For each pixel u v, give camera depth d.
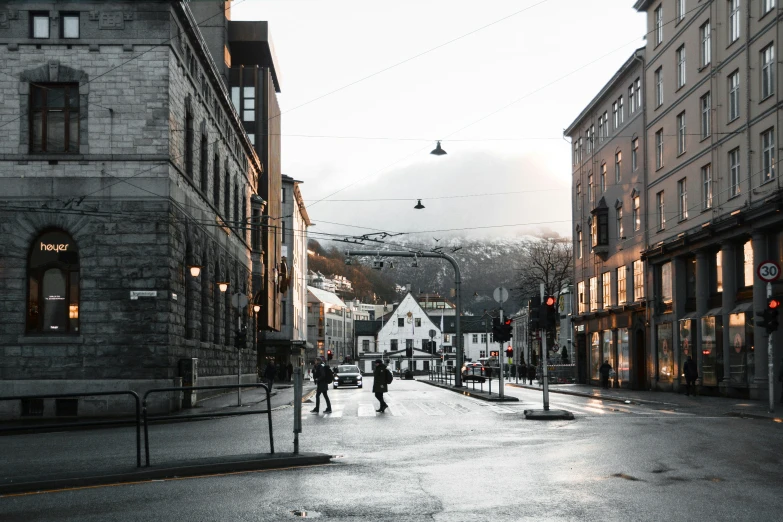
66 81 28.58
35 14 28.72
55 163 28.27
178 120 30.36
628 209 48.03
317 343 151.62
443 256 48.44
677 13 40.53
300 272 101.38
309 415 26.03
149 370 27.83
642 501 9.79
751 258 32.69
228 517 8.99
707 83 36.62
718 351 35.12
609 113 52.22
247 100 63.72
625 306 47.50
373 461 13.84
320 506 9.62
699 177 37.41
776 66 30.23
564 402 33.25
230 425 22.19
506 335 33.75
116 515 9.16
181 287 30.36
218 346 38.81
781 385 30.44
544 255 86.19
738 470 12.33
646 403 31.45
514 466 12.95
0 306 27.75
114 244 28.14
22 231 27.98
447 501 9.91
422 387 57.12
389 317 158.75
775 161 30.28
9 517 9.09
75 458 14.55
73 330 28.17
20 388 27.52
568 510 9.27
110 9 28.75
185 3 29.67
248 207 52.25
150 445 16.67
